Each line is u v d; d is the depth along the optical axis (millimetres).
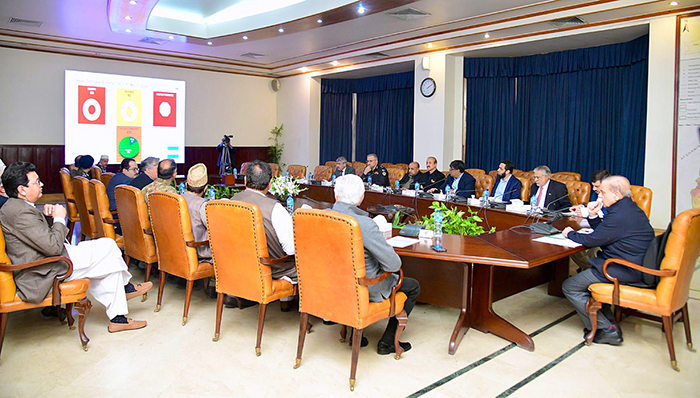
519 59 8156
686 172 5652
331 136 11453
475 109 8555
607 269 2924
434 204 3916
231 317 3441
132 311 3533
